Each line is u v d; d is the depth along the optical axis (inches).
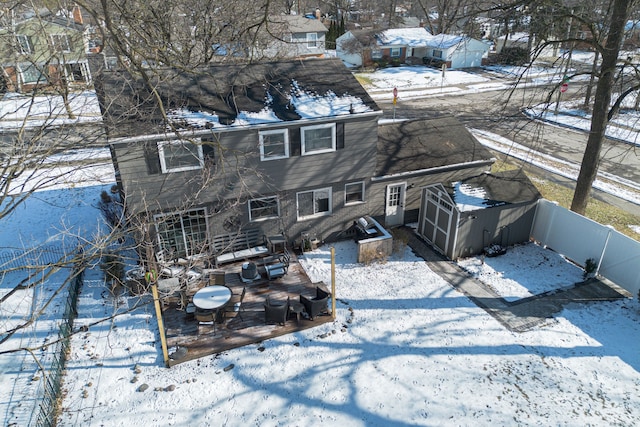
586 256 596.4
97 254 348.5
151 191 543.2
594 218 732.7
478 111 1382.9
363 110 597.9
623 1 554.6
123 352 458.6
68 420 385.1
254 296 536.4
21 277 587.2
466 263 623.2
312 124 579.2
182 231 582.6
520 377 430.6
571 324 501.0
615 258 557.6
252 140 562.6
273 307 476.4
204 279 557.6
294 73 647.8
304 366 443.5
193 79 597.6
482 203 610.5
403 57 2156.7
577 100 1470.2
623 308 525.7
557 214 625.6
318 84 635.5
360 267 611.5
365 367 442.9
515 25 699.4
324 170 616.1
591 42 605.6
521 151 1047.6
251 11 893.8
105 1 334.6
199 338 472.4
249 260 610.5
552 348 466.6
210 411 394.9
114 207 674.8
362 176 642.8
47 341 471.8
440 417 389.7
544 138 1141.7
